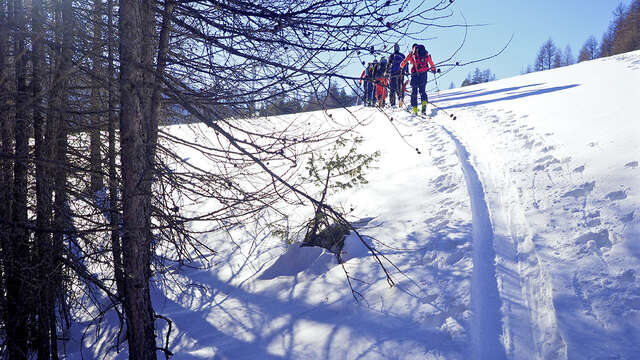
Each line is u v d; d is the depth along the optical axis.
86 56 3.73
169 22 4.42
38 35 3.43
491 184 6.44
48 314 4.68
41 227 4.06
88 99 4.55
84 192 4.15
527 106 10.16
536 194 5.61
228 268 6.80
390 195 6.91
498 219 5.43
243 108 4.07
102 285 4.06
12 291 4.31
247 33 3.54
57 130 4.07
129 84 3.44
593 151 6.12
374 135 10.62
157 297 6.45
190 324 5.35
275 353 4.20
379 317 4.18
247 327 4.89
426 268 4.66
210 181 3.94
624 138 6.12
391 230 5.79
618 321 3.33
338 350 3.93
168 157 4.79
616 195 4.89
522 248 4.69
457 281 4.28
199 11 3.78
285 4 3.56
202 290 6.32
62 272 4.34
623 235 4.21
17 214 4.06
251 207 3.94
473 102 13.07
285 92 3.39
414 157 8.34
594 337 3.24
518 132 8.27
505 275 4.35
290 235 6.97
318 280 5.36
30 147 4.04
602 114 7.55
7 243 4.01
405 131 10.40
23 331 4.42
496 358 3.38
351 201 7.32
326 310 4.66
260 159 3.30
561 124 7.80
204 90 3.99
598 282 3.75
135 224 3.58
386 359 3.59
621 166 5.41
